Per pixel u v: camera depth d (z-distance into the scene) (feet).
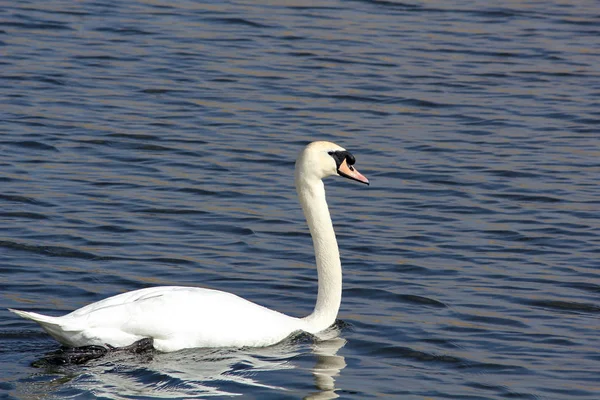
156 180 60.13
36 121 68.74
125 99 74.28
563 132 71.31
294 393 34.50
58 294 43.70
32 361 36.17
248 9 98.27
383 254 50.39
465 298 44.96
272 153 65.31
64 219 53.16
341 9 99.86
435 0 104.06
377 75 82.07
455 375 36.99
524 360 38.50
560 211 57.06
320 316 40.91
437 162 64.85
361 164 64.23
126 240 50.75
